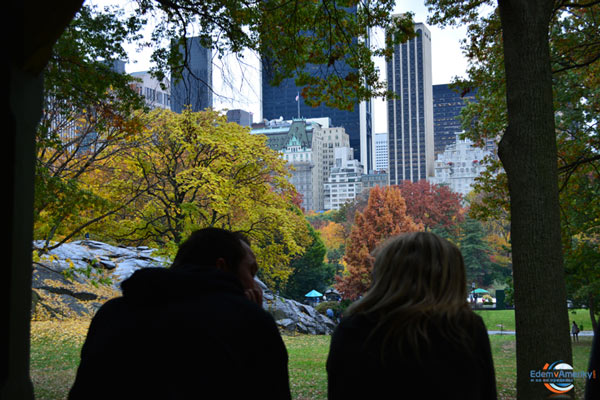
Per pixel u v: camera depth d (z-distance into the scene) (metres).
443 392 1.55
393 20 8.52
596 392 1.73
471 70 12.62
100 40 7.52
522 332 4.73
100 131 10.00
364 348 1.65
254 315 1.74
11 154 1.19
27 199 1.31
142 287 1.75
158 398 1.58
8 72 1.18
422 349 1.58
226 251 2.06
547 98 5.02
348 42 8.54
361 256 58.00
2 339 1.18
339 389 1.68
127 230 21.95
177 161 24.16
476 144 14.11
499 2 5.27
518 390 4.69
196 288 1.75
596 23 11.26
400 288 1.71
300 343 23.11
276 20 8.02
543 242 4.77
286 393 1.75
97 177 19.02
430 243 1.77
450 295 1.69
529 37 5.05
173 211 21.80
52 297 19.83
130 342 1.67
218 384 1.59
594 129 13.32
